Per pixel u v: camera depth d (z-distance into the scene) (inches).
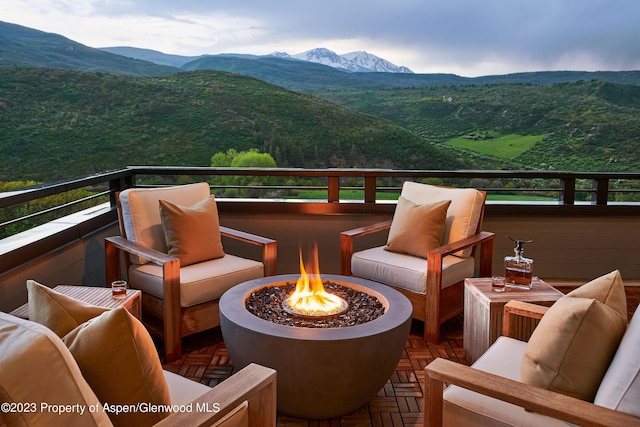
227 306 92.0
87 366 45.9
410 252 132.3
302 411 84.0
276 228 167.9
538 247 166.1
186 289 109.6
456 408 60.0
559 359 55.6
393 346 83.8
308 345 77.7
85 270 130.8
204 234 124.8
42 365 37.5
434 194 141.6
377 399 93.4
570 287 162.1
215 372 103.8
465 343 108.2
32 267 105.1
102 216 142.4
